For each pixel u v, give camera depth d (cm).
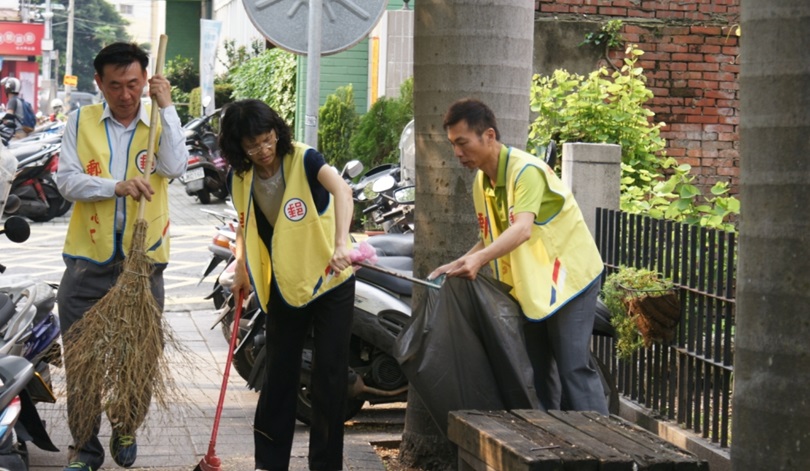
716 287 725
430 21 677
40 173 1939
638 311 759
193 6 4531
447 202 685
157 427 759
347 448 769
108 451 717
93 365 588
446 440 711
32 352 703
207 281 1423
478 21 668
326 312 637
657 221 787
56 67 7569
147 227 615
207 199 2270
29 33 7075
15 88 2525
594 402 626
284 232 625
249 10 859
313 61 871
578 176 880
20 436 614
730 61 1380
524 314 605
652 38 1367
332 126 1961
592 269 628
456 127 605
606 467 455
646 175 1116
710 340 730
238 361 890
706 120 1384
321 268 630
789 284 396
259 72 2553
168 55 4528
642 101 1193
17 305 691
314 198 628
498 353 581
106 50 629
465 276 577
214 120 2456
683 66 1376
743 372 410
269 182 629
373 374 827
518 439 488
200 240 1781
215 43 2328
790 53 390
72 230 650
